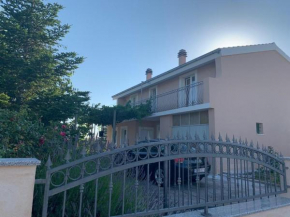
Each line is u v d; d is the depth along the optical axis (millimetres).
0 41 8359
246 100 10664
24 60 8688
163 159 2893
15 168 1919
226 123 9828
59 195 2879
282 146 11438
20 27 8828
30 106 8539
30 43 9594
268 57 11969
